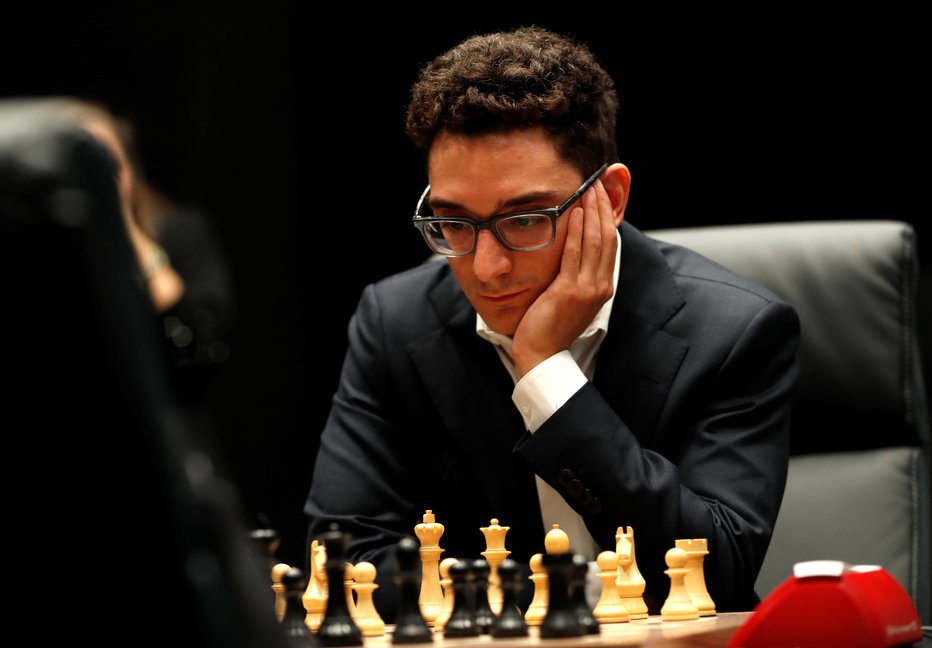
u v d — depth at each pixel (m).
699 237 5.27
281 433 9.12
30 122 1.32
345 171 9.30
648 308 4.35
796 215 8.66
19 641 1.39
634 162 8.87
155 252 2.53
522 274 3.98
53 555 1.35
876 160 8.50
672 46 8.75
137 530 1.34
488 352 4.42
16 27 8.60
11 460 1.32
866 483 4.90
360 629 2.90
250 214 8.98
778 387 4.27
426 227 4.05
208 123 8.87
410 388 4.53
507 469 4.33
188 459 1.41
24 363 1.30
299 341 9.20
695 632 2.62
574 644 2.42
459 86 3.86
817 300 5.05
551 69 3.93
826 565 2.53
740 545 3.82
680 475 4.11
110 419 1.31
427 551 3.35
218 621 1.38
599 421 3.77
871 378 4.97
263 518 3.21
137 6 8.76
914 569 4.73
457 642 2.63
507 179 3.87
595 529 3.74
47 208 1.27
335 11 9.09
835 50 8.51
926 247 8.45
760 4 8.59
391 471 4.48
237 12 8.95
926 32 8.33
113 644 1.38
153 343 1.37
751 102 8.68
